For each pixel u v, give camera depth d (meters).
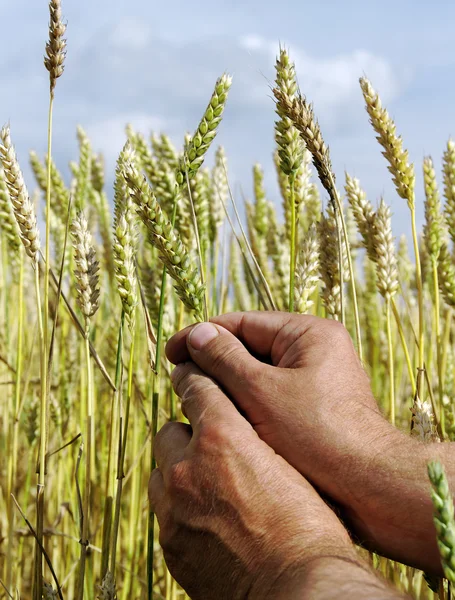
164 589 0.87
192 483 0.42
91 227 1.09
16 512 0.89
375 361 1.20
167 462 0.44
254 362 0.45
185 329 0.50
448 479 0.39
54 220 0.93
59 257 0.89
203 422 0.43
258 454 0.41
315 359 0.45
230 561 0.39
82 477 0.84
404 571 0.62
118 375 0.55
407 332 1.15
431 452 0.41
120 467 0.54
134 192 0.49
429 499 0.40
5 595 0.67
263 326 0.50
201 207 0.72
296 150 0.58
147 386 0.81
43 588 0.54
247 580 0.38
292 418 0.43
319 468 0.42
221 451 0.41
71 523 0.90
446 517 0.28
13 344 1.13
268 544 0.38
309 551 0.37
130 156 0.55
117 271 0.54
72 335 0.94
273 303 0.62
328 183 0.56
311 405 0.43
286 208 0.83
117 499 0.54
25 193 0.53
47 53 0.53
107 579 0.52
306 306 0.61
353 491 0.41
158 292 0.71
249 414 0.44
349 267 0.60
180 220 0.71
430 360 0.73
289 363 0.47
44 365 0.54
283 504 0.39
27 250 0.54
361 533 0.43
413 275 1.26
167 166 0.73
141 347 0.97
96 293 0.55
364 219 0.66
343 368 0.45
